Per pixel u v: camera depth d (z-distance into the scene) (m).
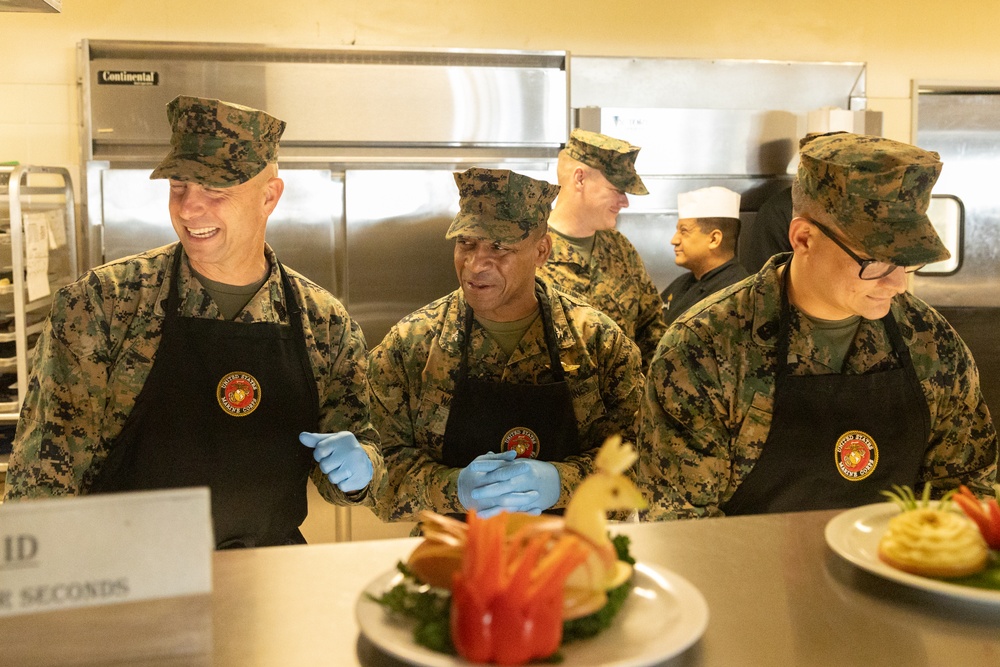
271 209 1.81
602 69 4.23
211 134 1.67
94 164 3.68
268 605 0.99
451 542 0.93
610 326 2.10
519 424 1.99
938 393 1.71
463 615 0.82
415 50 3.88
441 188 3.84
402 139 3.89
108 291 1.68
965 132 4.61
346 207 3.77
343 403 1.84
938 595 1.00
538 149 4.02
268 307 1.77
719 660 0.86
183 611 0.83
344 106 3.83
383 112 3.86
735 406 1.70
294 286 1.82
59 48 3.80
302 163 3.80
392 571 1.01
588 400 2.04
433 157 3.91
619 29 4.28
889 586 1.03
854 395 1.65
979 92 4.59
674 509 1.70
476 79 3.91
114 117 3.68
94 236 3.65
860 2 4.46
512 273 1.93
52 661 0.81
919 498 1.71
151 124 3.69
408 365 2.02
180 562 0.83
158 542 0.83
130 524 0.82
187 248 1.67
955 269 4.69
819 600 1.00
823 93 4.42
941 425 1.74
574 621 0.87
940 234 4.68
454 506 1.85
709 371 1.69
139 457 1.67
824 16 4.44
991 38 4.57
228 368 1.70
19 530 0.80
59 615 0.81
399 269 3.84
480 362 2.02
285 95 3.78
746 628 0.93
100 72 3.66
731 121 4.31
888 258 1.47
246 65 3.73
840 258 1.55
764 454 1.69
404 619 0.91
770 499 1.71
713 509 1.70
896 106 4.54
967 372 1.72
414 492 1.92
